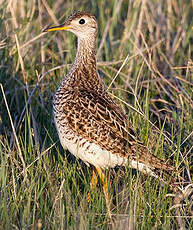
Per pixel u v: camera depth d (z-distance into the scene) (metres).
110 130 10.03
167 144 11.49
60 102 10.30
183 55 14.81
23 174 10.07
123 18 16.77
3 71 13.32
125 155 10.05
